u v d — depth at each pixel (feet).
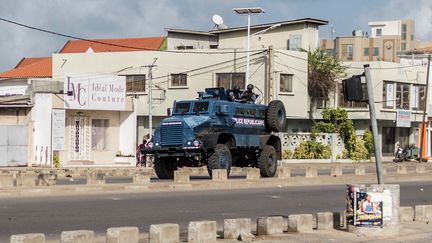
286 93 170.71
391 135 199.41
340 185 91.30
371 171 129.70
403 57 253.85
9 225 46.26
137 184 76.95
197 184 80.07
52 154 124.77
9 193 65.87
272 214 58.75
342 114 181.78
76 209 55.67
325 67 184.24
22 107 128.57
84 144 132.87
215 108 92.27
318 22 197.36
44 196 66.13
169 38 213.05
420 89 205.67
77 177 101.35
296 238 44.47
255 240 43.34
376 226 45.93
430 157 208.85
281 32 199.52
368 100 47.01
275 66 168.55
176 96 172.24
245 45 204.23
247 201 67.31
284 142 169.58
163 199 66.03
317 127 180.55
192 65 171.83
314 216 53.21
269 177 99.14
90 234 37.04
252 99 100.73
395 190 46.57
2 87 212.84
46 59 245.65
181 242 41.83
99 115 135.23
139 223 50.31
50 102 125.80
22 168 116.26
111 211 55.62
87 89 130.93
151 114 158.20
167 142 90.84
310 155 173.37
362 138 188.03
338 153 180.24
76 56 179.52
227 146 92.53
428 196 79.61
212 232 42.42
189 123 89.86
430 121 210.18
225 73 169.37
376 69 189.88
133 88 174.29
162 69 172.96
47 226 46.65
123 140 139.13
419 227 52.39
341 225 50.26
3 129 123.95
